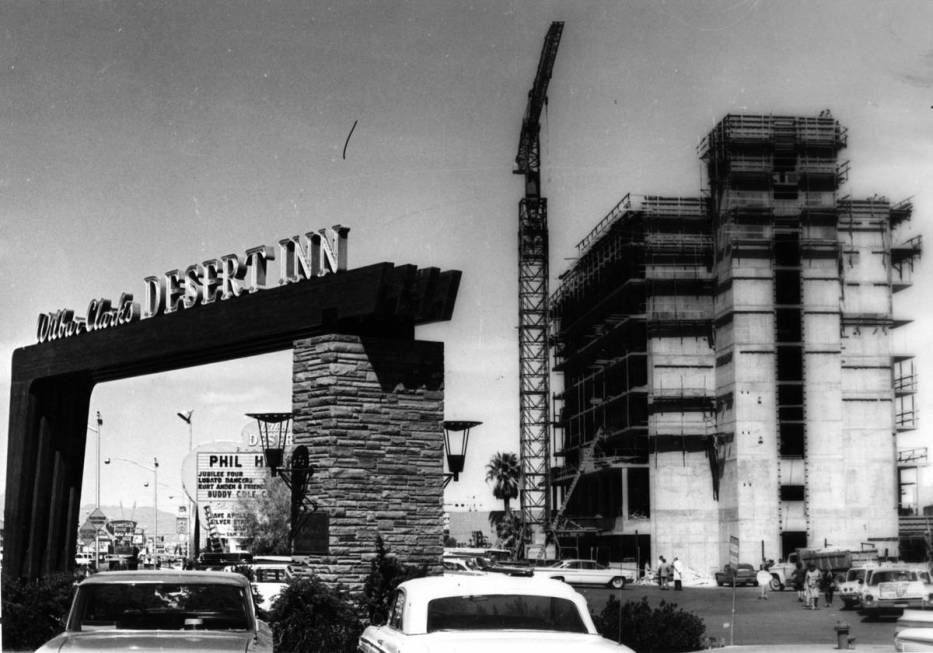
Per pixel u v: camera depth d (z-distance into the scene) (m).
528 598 10.78
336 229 20.48
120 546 74.88
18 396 28.06
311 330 20.80
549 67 109.12
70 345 26.64
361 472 19.91
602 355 102.44
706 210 91.56
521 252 116.25
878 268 87.81
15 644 19.14
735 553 26.09
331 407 19.84
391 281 19.84
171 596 11.72
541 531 113.12
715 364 90.56
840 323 86.75
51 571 27.77
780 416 87.19
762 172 86.75
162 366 25.30
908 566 35.44
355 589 19.47
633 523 90.56
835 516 84.56
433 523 20.45
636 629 22.45
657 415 90.38
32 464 27.97
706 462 89.81
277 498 60.44
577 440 111.81
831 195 87.50
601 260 100.56
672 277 90.88
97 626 11.50
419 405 20.69
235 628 11.55
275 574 26.11
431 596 10.71
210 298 23.16
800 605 44.09
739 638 27.19
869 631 29.23
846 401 87.12
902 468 89.25
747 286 86.44
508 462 119.69
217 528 60.62
